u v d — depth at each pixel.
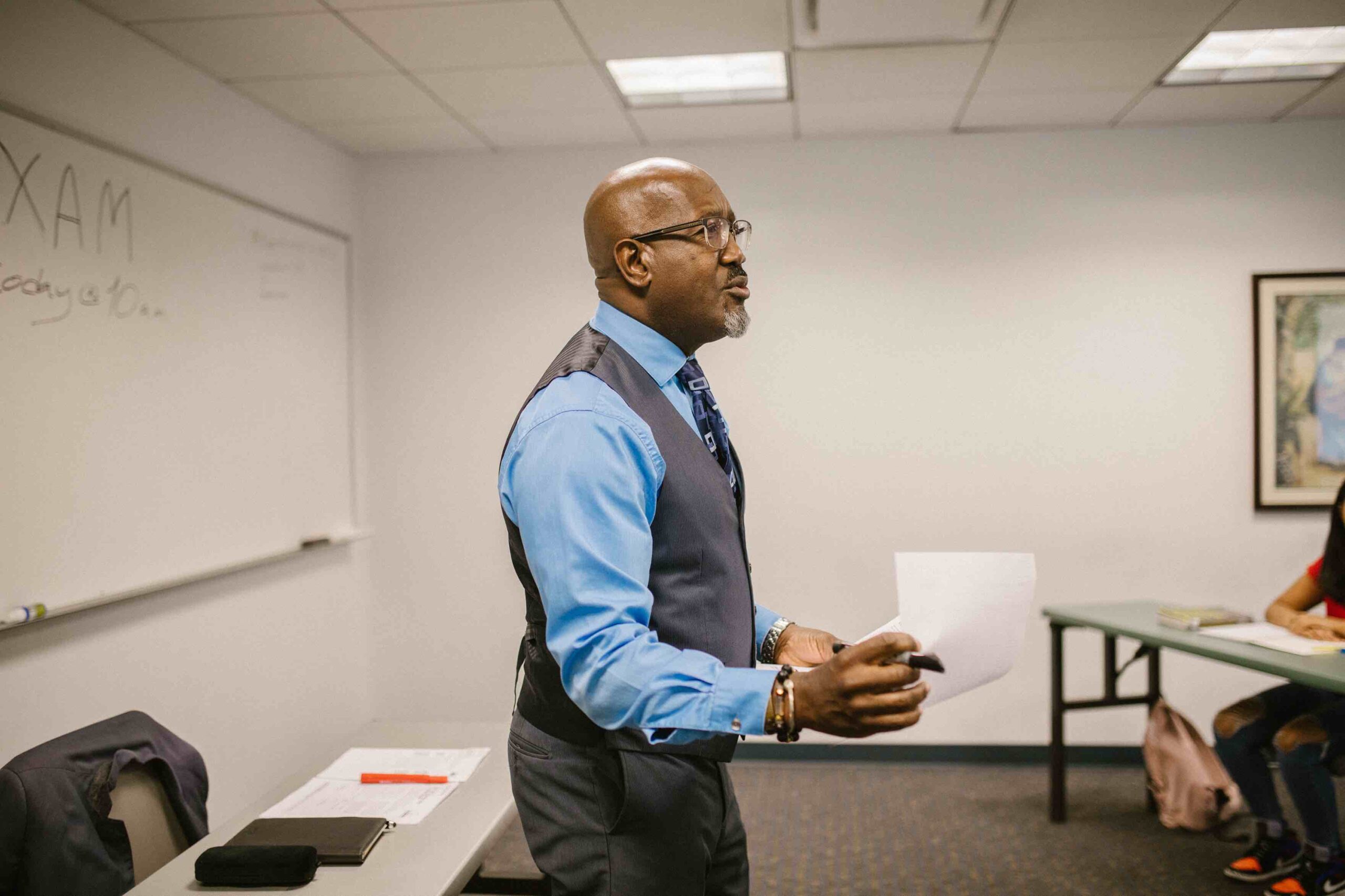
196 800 1.50
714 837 1.04
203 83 2.73
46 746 1.29
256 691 2.93
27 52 2.08
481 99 3.05
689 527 0.98
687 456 0.99
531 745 1.04
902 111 3.27
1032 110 3.27
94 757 1.33
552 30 2.53
